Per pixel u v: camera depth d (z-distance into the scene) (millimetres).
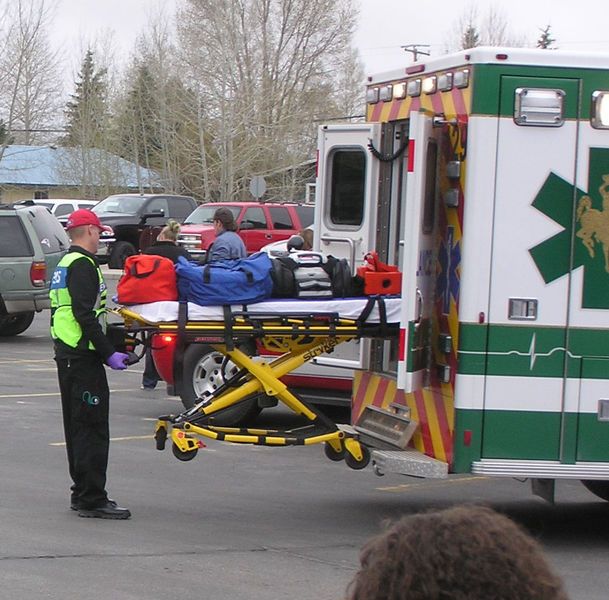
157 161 54562
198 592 6234
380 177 9086
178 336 7723
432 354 7738
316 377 11531
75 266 7750
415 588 1719
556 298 7387
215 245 12695
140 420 12461
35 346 19562
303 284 7996
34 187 67250
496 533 1770
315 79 58469
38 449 10609
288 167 52375
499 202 7316
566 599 1767
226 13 50938
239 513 8414
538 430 7395
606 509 9156
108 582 6355
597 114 7363
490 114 7266
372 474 10266
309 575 6680
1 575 6410
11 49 57469
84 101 58844
